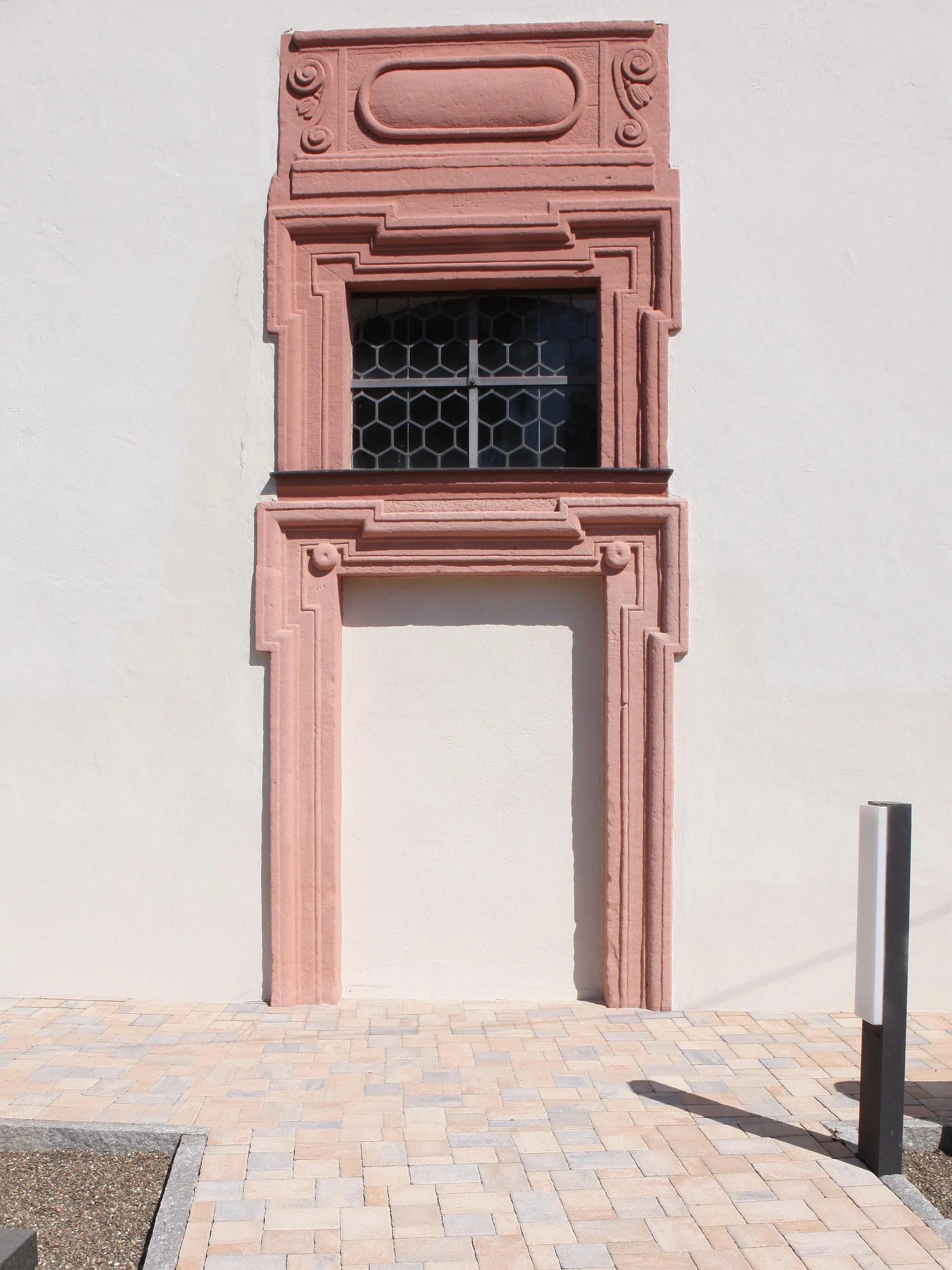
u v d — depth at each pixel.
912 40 5.17
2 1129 3.71
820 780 5.12
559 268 5.22
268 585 5.15
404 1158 3.57
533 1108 3.98
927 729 5.12
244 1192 3.32
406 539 5.15
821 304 5.14
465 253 5.25
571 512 5.08
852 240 5.15
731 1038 4.75
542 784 5.27
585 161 5.18
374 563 5.16
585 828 5.27
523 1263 2.97
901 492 5.13
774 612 5.12
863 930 3.60
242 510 5.23
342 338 5.27
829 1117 3.93
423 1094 4.10
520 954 5.27
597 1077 4.29
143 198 5.30
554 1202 3.30
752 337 5.15
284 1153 3.58
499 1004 5.18
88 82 5.33
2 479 5.29
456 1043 4.65
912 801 5.11
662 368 5.12
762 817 5.12
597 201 5.17
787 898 5.12
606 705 5.14
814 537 5.12
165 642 5.23
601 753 5.25
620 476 5.10
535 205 5.21
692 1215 3.23
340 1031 4.78
